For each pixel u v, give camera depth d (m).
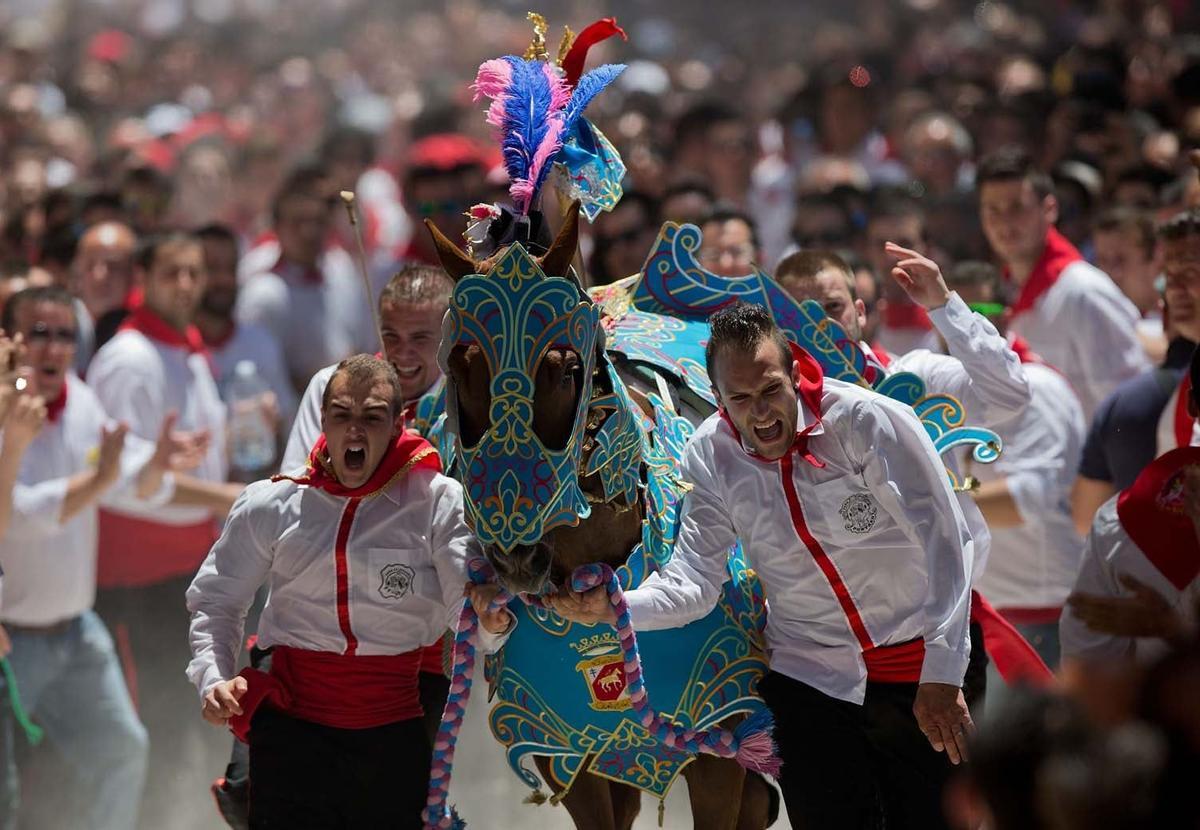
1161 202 26.17
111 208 30.14
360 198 41.19
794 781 13.90
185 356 23.53
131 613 22.86
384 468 13.96
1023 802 5.87
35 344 19.86
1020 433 19.33
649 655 13.91
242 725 13.91
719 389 13.25
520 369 11.74
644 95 45.28
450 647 14.95
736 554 14.47
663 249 16.45
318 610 13.98
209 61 65.62
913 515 13.38
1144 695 5.87
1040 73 46.22
